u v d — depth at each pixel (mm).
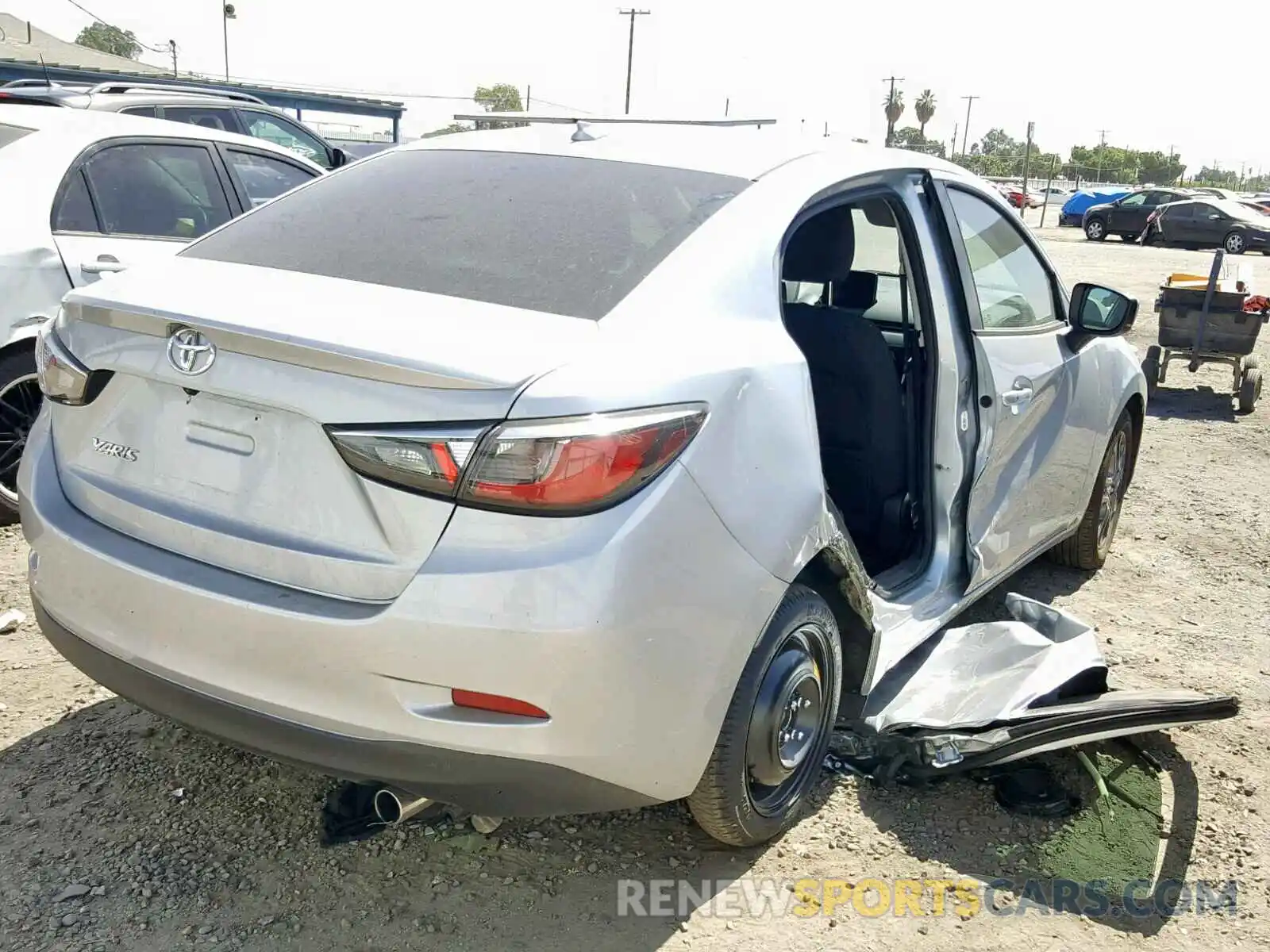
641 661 2260
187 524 2414
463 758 2238
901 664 3613
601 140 3213
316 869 2760
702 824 2771
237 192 5957
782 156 3086
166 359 2393
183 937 2512
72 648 2596
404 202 2963
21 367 4836
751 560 2473
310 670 2254
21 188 4930
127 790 3021
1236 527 5945
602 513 2203
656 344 2398
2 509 4891
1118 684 3982
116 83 8406
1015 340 3865
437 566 2170
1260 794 3305
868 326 3627
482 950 2531
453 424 2145
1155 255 26281
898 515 3707
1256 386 9125
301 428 2277
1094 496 4867
